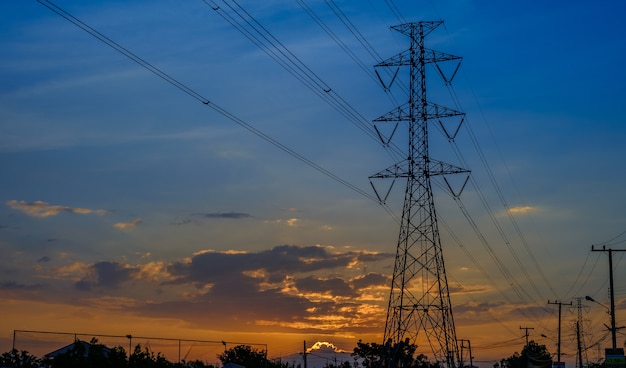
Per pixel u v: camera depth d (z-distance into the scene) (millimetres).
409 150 93688
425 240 92812
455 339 91625
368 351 125375
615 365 112875
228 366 112438
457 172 92688
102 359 71625
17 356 74375
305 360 150375
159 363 81875
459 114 92688
